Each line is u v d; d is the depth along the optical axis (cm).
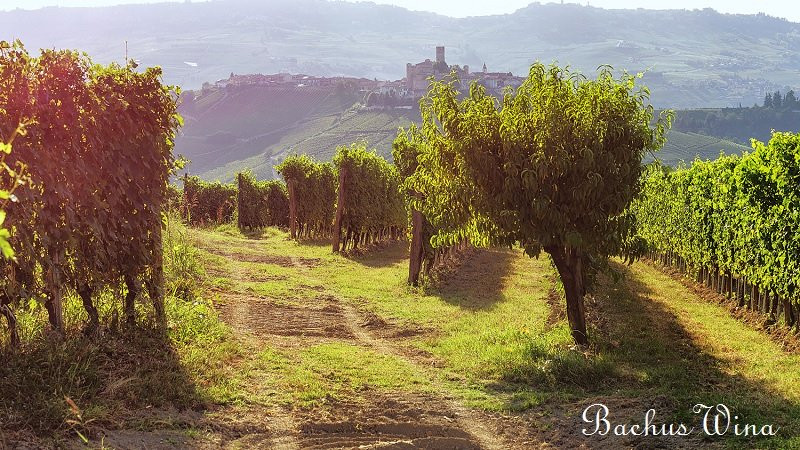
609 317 1603
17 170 741
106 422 657
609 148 1187
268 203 5128
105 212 889
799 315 1412
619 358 1177
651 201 2936
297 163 3722
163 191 1018
